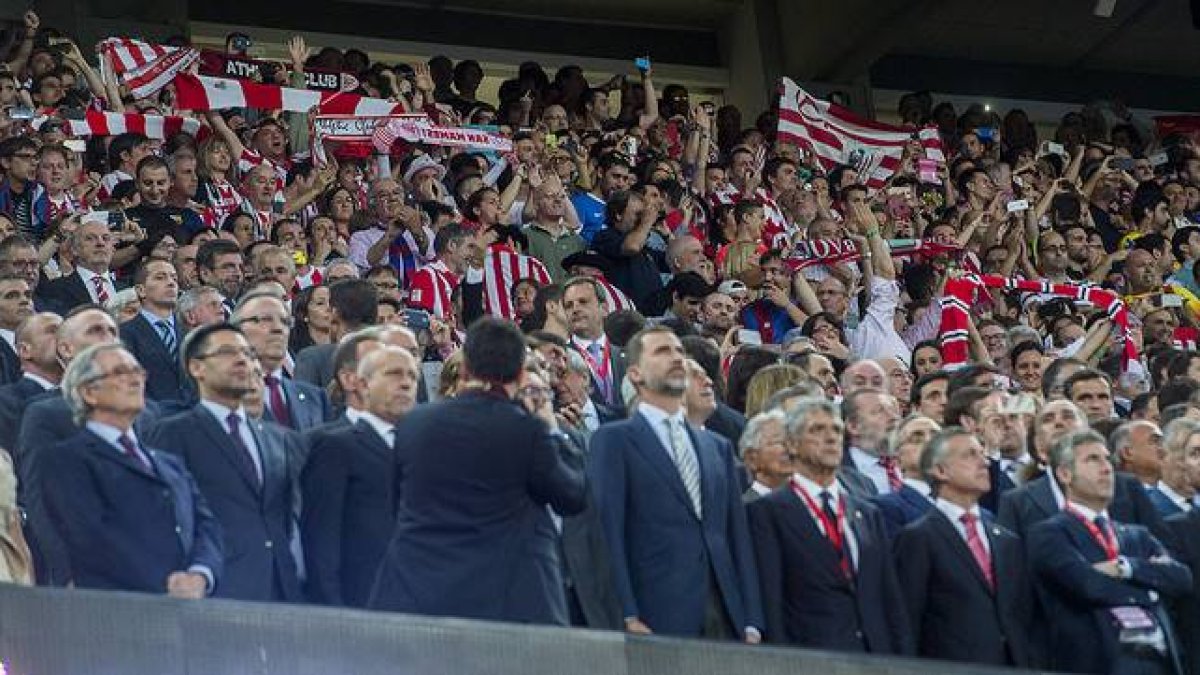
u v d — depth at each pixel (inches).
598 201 936.9
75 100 936.3
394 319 682.2
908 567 510.0
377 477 484.1
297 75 949.8
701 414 531.5
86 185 827.4
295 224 799.7
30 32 966.4
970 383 629.0
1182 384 665.6
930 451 519.8
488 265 787.4
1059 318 859.4
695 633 484.4
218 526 467.2
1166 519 545.6
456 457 440.1
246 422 490.3
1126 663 501.4
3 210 793.6
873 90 1483.8
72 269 718.5
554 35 1401.3
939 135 1185.4
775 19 1429.6
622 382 589.9
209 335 488.4
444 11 1364.4
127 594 407.5
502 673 382.9
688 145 1024.9
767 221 989.2
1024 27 1485.0
